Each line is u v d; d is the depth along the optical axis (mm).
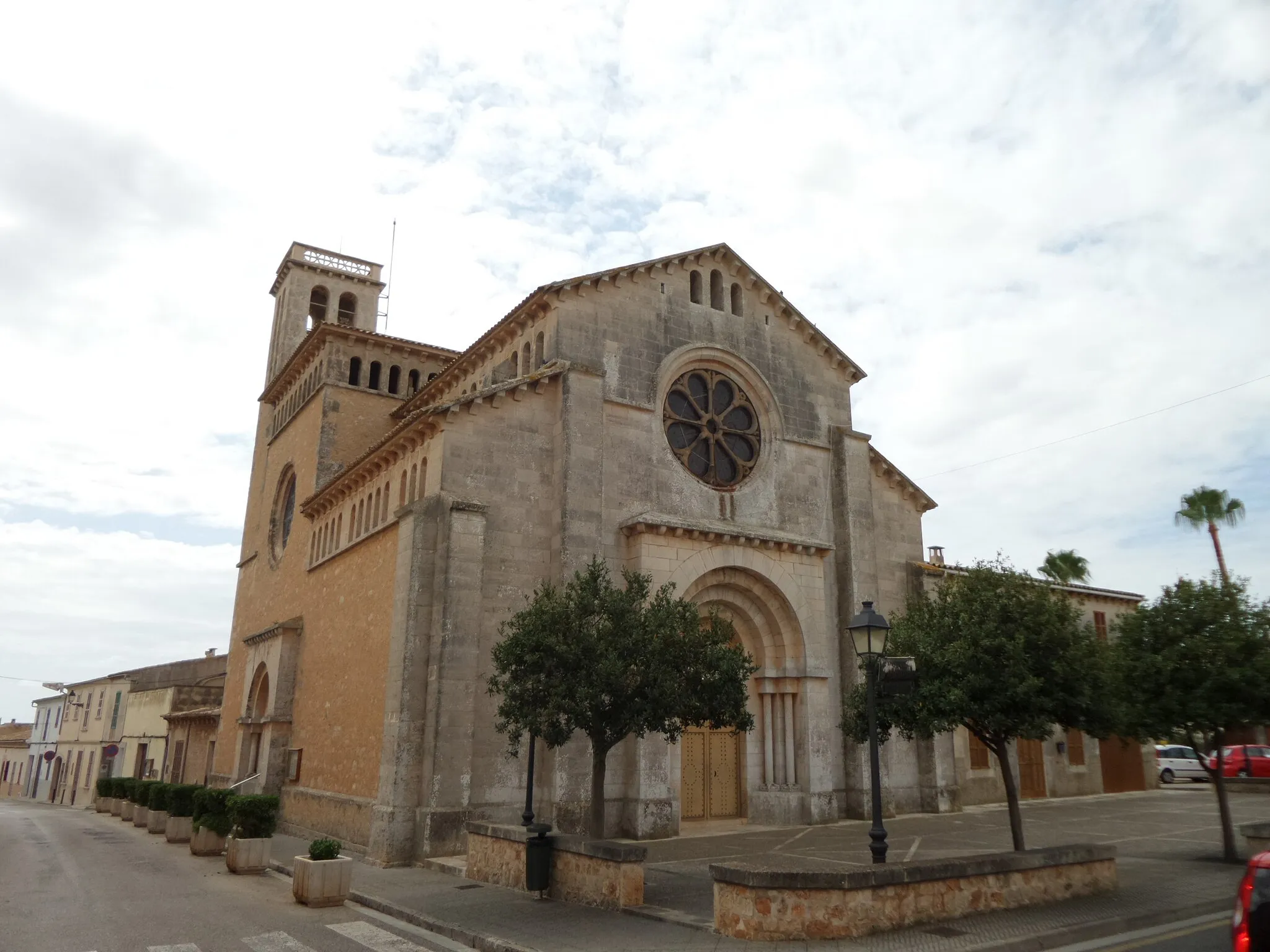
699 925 12352
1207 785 40156
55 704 76938
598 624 16312
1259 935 7457
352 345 35250
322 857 15797
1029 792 32688
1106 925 12281
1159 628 18422
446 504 21531
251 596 39781
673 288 27078
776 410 28062
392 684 21062
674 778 22328
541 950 11312
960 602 16188
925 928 12016
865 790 25594
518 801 20688
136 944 12094
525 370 25938
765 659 25938
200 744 48156
